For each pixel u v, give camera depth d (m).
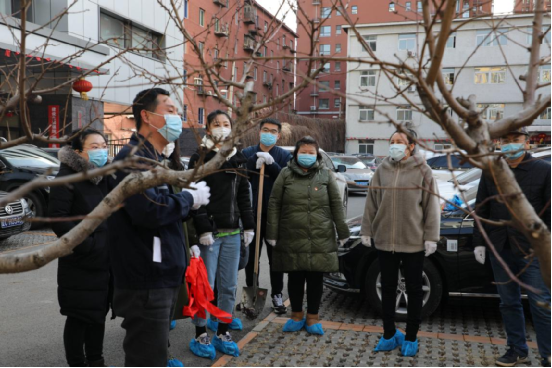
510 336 3.58
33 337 4.30
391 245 3.75
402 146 3.71
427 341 4.12
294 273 4.34
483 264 4.05
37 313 4.98
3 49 12.53
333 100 62.59
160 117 2.50
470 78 33.91
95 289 3.10
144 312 2.41
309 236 4.18
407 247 3.71
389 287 3.85
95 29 18.17
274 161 5.04
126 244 2.42
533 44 2.02
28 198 10.08
